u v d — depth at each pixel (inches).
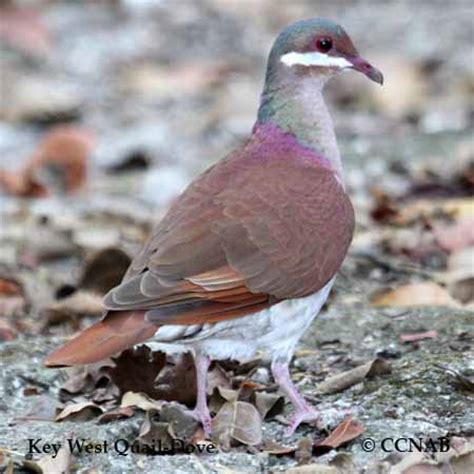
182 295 366.6
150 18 940.6
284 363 394.6
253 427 388.8
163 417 394.9
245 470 370.6
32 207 642.8
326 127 411.8
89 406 403.9
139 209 641.6
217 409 408.2
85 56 878.4
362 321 469.4
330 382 417.4
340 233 393.4
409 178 653.9
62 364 354.9
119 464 371.2
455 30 882.1
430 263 552.1
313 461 374.3
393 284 526.6
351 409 400.8
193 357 410.3
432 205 603.8
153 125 769.6
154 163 720.3
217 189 386.9
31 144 760.3
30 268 561.0
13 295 524.7
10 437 387.9
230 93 812.0
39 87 818.8
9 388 427.2
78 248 575.5
